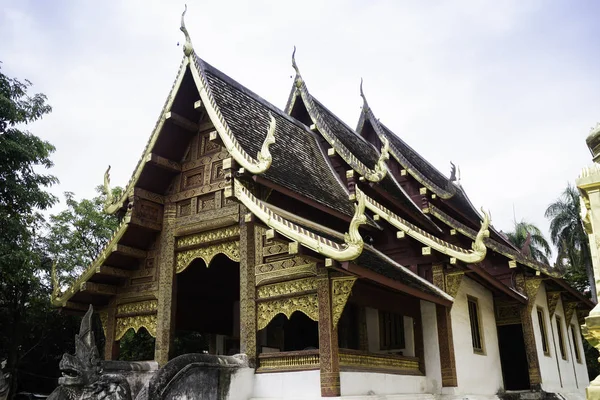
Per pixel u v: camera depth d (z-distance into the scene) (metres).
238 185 9.94
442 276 13.21
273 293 10.62
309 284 10.22
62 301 12.55
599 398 4.70
